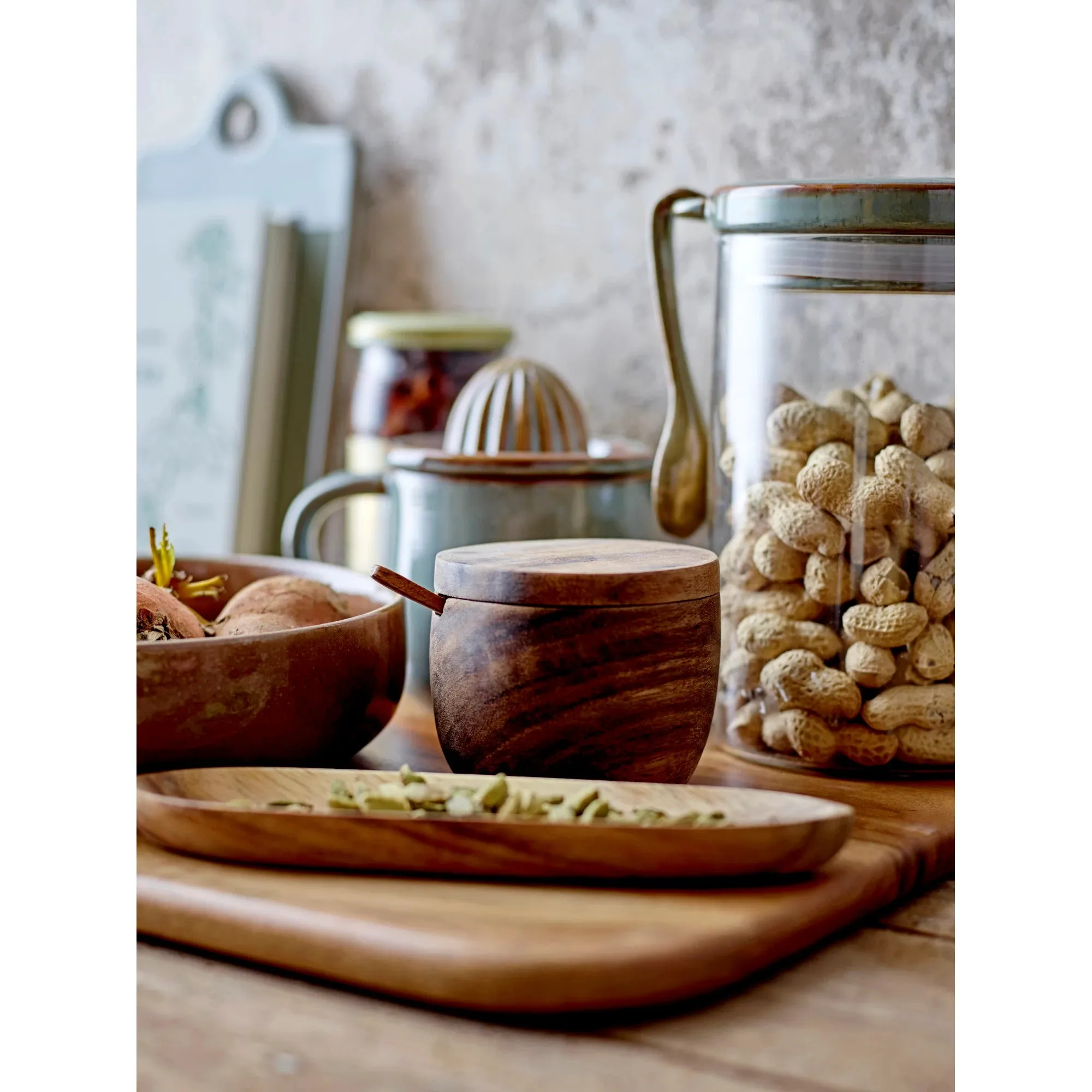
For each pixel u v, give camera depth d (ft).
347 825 1.09
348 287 2.51
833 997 0.99
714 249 2.15
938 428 1.38
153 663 1.26
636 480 1.78
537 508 1.70
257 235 2.54
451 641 1.30
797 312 1.44
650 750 1.25
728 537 1.51
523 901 1.03
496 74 2.35
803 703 1.43
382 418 2.23
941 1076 0.88
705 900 1.03
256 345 2.53
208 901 1.05
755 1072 0.88
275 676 1.32
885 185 1.37
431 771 1.47
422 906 1.02
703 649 1.29
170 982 1.02
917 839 1.20
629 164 2.23
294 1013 0.97
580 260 2.30
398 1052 0.92
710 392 1.68
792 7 2.02
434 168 2.45
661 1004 0.96
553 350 2.35
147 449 2.67
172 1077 0.89
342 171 2.50
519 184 2.35
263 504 2.57
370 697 1.44
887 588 1.38
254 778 1.25
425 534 1.74
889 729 1.41
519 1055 0.91
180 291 2.64
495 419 1.89
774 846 1.04
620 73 2.21
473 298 2.44
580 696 1.24
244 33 2.68
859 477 1.38
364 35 2.51
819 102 2.02
